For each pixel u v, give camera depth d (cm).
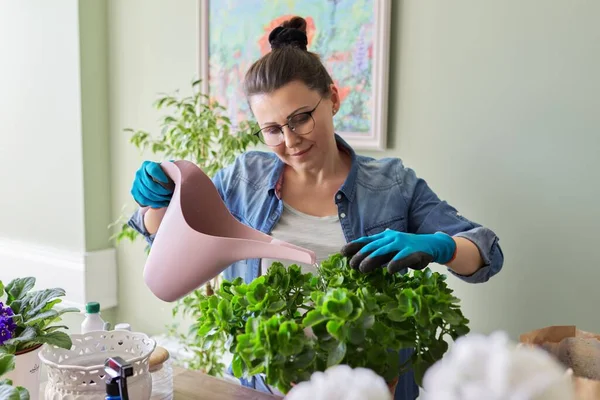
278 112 110
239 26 201
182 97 221
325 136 116
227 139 186
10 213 272
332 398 56
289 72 109
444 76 164
